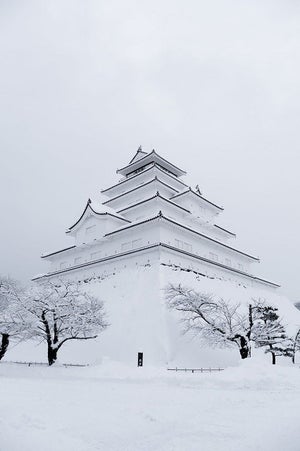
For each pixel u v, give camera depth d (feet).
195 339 98.32
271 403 41.70
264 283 184.85
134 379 69.10
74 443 24.35
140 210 162.20
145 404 40.14
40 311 88.12
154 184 169.37
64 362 103.76
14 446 22.56
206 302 91.81
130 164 200.44
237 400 43.96
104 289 128.16
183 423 30.71
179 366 86.79
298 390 54.90
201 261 141.79
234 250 170.81
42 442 23.95
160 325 96.99
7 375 75.15
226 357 97.66
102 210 158.81
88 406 38.06
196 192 183.32
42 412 33.81
